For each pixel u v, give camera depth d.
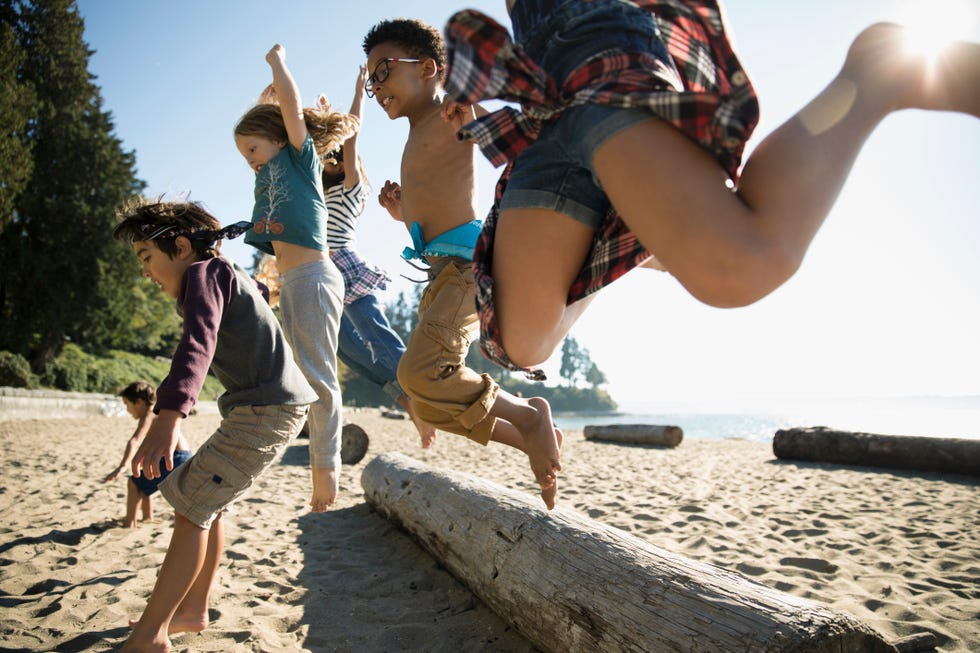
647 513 5.68
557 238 1.55
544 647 2.74
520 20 1.75
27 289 29.05
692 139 1.31
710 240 1.23
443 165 2.49
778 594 2.21
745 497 6.65
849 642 1.98
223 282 2.61
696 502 6.21
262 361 2.67
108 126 32.44
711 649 2.04
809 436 9.73
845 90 1.29
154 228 2.62
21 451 10.24
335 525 5.29
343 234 3.91
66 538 4.71
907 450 8.50
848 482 7.61
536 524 3.18
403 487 4.89
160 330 41.88
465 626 3.18
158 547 4.50
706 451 12.89
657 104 1.29
